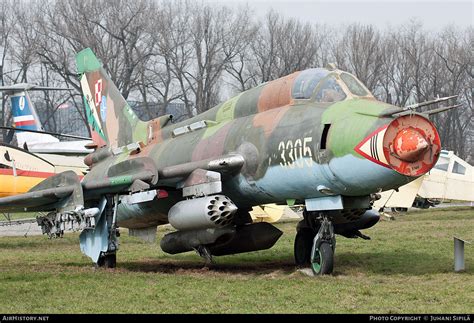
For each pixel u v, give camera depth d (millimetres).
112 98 28625
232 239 21703
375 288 16953
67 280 19391
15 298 16500
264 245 22438
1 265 25203
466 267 20547
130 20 85062
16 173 37062
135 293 16969
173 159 23484
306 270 20844
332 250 19719
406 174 17516
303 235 22750
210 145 22172
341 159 18219
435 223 37188
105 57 85562
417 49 90875
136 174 22125
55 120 107438
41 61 91375
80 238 24500
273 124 20422
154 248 31047
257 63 87375
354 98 19500
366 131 17781
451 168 46500
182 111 91875
